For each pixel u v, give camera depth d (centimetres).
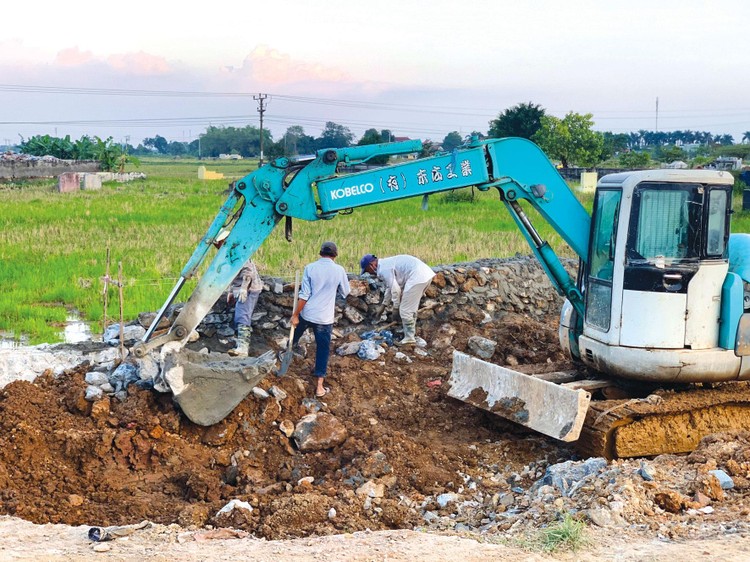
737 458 752
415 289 1095
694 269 827
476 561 577
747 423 896
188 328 853
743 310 842
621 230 834
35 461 787
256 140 16438
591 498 681
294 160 866
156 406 874
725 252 848
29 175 5547
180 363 845
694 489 695
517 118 6341
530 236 934
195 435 856
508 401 893
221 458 836
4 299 1500
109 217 2819
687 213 828
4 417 833
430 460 841
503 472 841
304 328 973
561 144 5684
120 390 895
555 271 938
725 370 843
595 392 923
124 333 1052
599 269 885
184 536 639
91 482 778
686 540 606
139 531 647
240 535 649
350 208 872
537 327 1202
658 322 830
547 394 852
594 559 577
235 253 862
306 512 685
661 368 830
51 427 833
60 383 928
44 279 1666
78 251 1978
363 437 869
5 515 684
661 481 714
